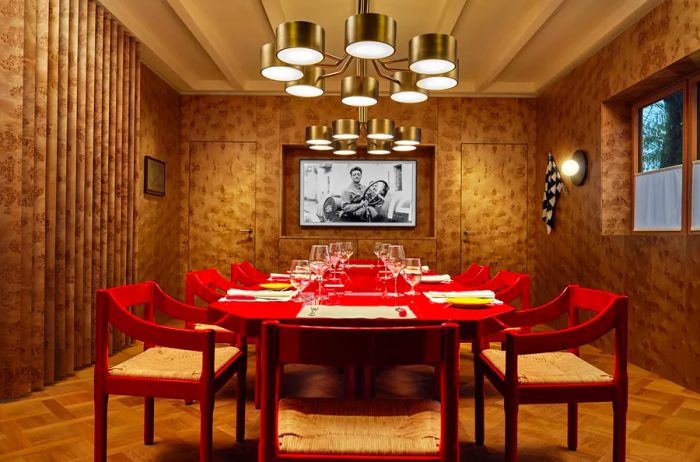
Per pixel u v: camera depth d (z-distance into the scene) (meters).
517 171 6.20
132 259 4.55
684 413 2.88
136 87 4.62
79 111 3.71
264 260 6.18
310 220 6.43
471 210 6.19
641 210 4.31
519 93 6.07
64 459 2.21
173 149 6.01
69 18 3.61
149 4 4.16
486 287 3.04
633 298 4.01
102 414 1.81
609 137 4.50
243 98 6.22
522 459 2.23
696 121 3.62
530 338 1.73
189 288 2.71
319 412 1.46
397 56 5.16
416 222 6.46
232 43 4.93
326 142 3.88
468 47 4.95
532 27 4.11
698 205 3.58
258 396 2.81
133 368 1.85
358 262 4.51
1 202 2.95
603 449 2.34
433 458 1.27
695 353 3.28
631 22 3.94
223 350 2.19
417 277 2.15
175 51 5.17
